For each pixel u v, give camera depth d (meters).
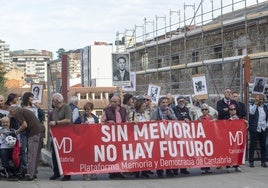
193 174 12.51
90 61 85.44
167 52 40.78
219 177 11.94
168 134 11.95
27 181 11.24
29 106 11.38
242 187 10.60
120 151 11.62
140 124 11.79
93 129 11.52
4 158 11.43
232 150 12.54
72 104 12.17
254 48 29.44
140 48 45.53
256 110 13.55
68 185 10.73
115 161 11.59
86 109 12.14
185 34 36.28
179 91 37.53
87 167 11.44
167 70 39.50
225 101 13.28
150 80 43.94
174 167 11.93
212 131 12.38
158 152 11.83
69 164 11.37
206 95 15.88
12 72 110.00
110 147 11.57
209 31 33.72
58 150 11.34
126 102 12.73
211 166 12.28
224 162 12.45
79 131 11.45
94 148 11.50
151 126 11.86
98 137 11.54
